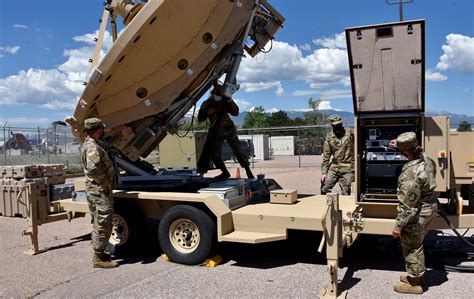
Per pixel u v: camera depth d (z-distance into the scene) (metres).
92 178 6.20
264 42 7.80
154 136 7.25
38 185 7.46
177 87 6.84
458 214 5.61
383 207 5.63
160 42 6.52
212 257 6.24
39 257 6.98
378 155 5.64
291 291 5.07
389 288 5.07
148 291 5.21
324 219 4.79
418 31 5.12
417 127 5.47
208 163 7.85
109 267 6.26
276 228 5.85
